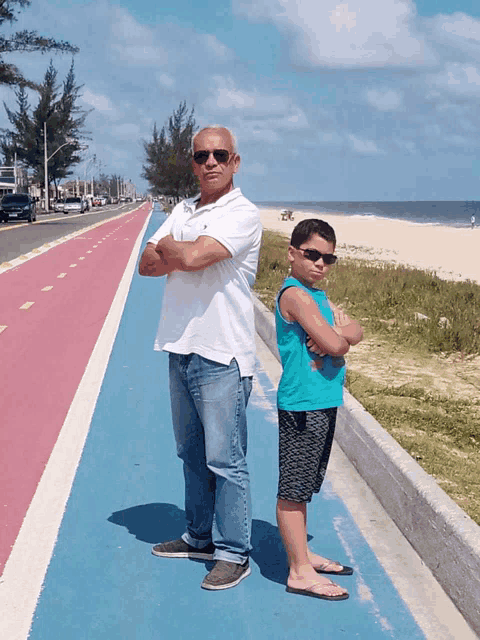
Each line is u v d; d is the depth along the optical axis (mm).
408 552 4070
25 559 3979
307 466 3465
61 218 62062
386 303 14516
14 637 3285
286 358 3434
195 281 3510
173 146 76625
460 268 28906
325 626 3357
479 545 3393
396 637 3273
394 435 6590
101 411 6750
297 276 3504
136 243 30344
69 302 13539
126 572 3842
